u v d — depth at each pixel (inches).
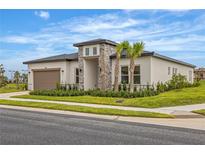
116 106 551.8
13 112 492.7
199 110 466.6
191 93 708.7
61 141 257.0
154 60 819.4
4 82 1342.3
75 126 344.5
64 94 780.6
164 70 892.0
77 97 711.7
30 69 1104.8
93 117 432.8
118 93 706.2
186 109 491.8
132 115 443.2
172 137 278.8
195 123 374.6
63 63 990.4
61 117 429.7
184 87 940.6
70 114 469.4
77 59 965.2
